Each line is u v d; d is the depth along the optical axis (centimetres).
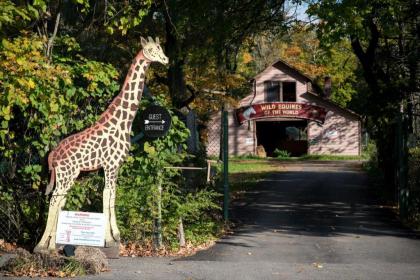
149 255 962
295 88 4653
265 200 1847
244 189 2184
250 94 4672
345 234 1234
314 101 4628
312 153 4622
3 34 895
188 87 2288
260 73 4659
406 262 930
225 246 1074
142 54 957
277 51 5272
